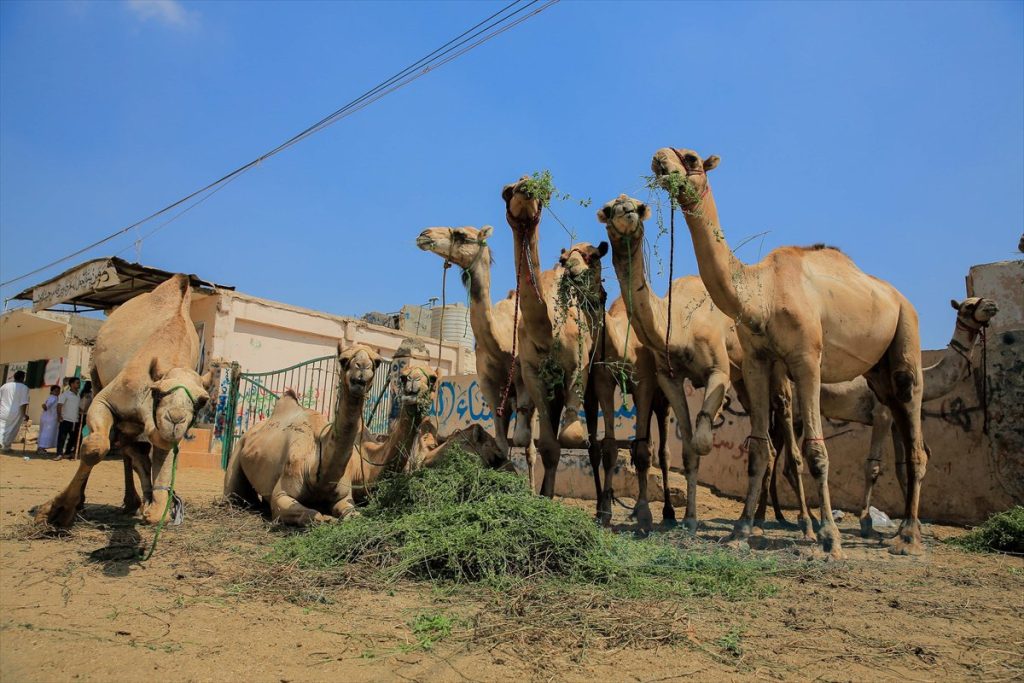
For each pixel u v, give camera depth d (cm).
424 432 752
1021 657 383
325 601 425
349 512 636
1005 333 1091
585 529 518
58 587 437
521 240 696
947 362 965
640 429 816
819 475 660
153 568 491
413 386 645
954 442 1115
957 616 469
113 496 895
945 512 1109
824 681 333
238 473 791
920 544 737
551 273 794
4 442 1667
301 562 502
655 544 625
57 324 2638
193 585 453
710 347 757
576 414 733
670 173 637
